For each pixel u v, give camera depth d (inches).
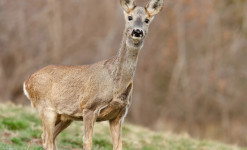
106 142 1011.9
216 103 2096.5
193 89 2110.0
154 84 2123.5
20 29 2075.5
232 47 2162.9
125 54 762.8
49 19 2079.2
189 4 2153.1
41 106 842.8
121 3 772.6
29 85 858.8
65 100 814.5
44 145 832.9
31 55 2075.5
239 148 1172.5
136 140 1069.1
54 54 2069.4
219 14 2224.4
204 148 1103.6
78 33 2089.1
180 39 2156.7
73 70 819.4
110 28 2074.3
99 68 786.2
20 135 956.6
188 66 2142.0
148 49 2128.4
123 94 766.5
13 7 2078.0
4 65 2066.9
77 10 2090.3
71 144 977.5
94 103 776.3
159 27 2143.2
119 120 786.2
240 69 2129.7
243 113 2096.5
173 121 2100.1
